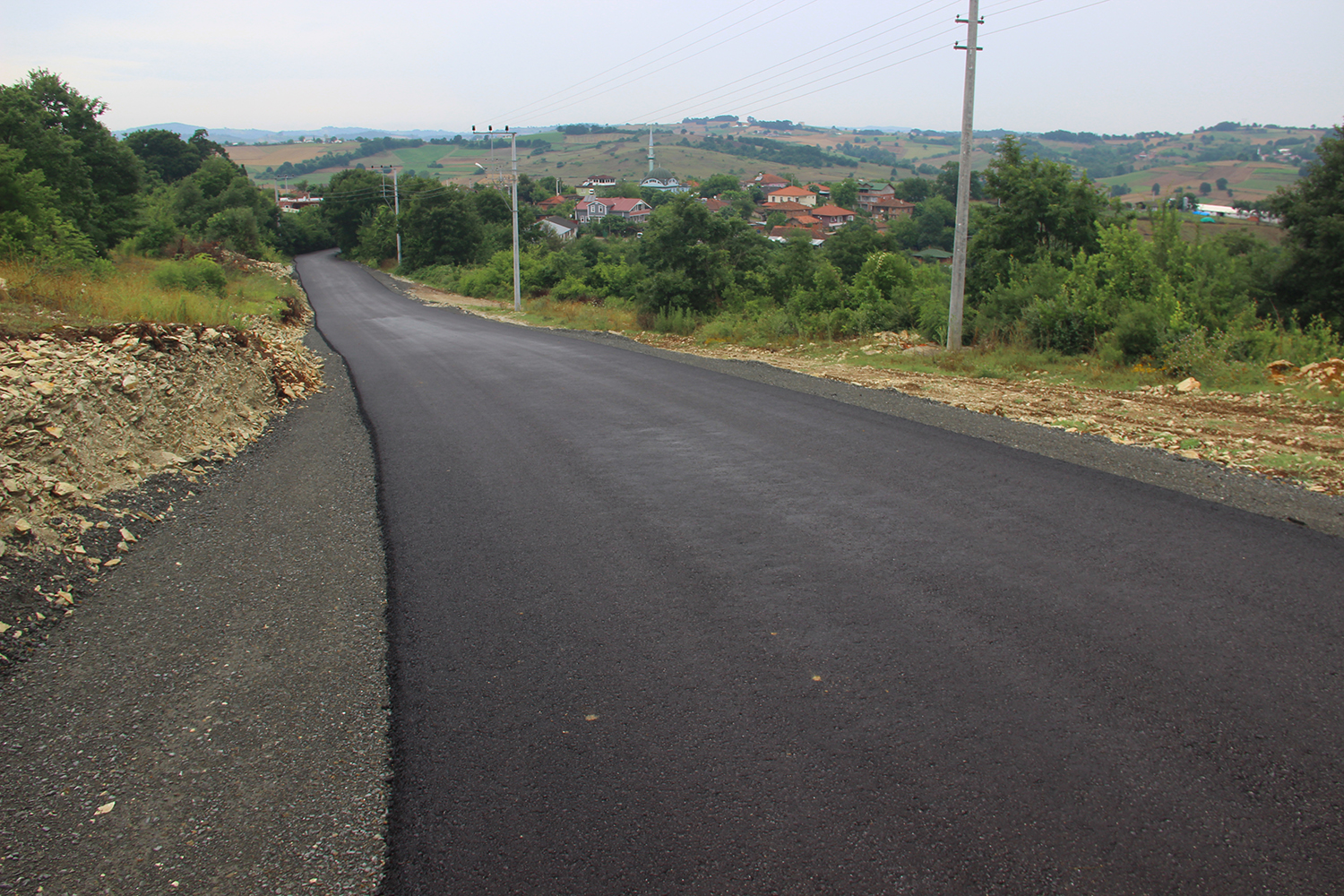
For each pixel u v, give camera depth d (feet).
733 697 12.04
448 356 59.82
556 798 9.89
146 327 30.60
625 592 16.01
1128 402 34.81
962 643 13.39
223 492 23.76
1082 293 51.85
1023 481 22.54
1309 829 8.94
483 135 120.67
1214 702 11.42
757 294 89.30
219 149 393.09
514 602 15.71
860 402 35.99
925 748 10.62
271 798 10.16
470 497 22.81
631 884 8.44
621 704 11.97
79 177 93.35
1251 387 36.50
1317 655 12.60
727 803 9.68
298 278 202.49
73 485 20.27
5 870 8.99
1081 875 8.37
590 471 25.21
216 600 16.16
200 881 8.80
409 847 9.16
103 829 9.67
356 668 13.35
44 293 36.91
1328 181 59.93
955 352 51.62
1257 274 63.16
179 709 12.28
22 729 11.76
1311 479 22.24
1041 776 9.98
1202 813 9.25
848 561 17.17
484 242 218.38
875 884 8.32
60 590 16.21
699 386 41.47
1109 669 12.39
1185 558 16.61
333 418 35.96
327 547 19.15
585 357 56.49
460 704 12.14
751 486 23.04
